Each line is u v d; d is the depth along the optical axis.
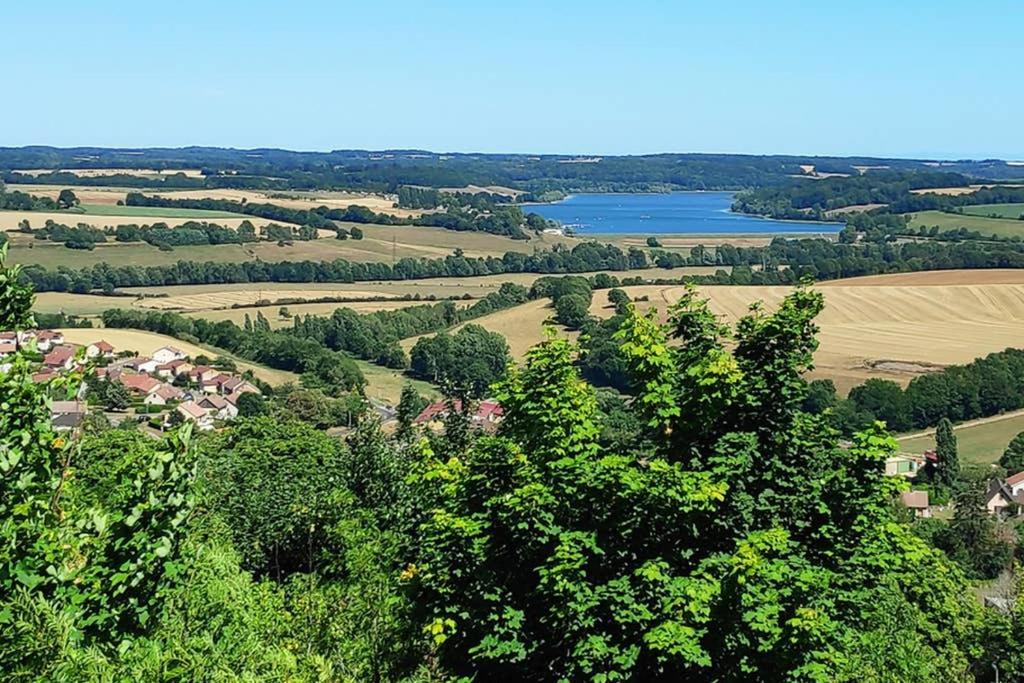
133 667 7.36
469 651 9.57
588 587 9.35
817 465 10.84
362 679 12.80
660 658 8.90
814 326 11.19
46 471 7.68
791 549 10.16
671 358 11.31
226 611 10.37
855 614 10.38
